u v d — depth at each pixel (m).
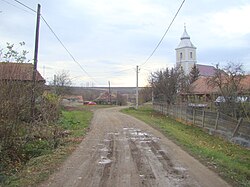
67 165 9.62
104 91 106.19
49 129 15.22
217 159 11.02
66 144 13.84
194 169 9.31
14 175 8.51
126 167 9.45
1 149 10.23
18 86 10.92
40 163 9.86
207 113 22.69
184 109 29.91
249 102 19.39
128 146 13.53
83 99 98.38
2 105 10.14
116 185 7.53
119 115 36.16
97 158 10.80
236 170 9.63
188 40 98.00
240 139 16.61
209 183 7.83
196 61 97.88
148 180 8.01
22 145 11.66
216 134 20.27
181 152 12.15
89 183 7.68
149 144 14.14
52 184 7.55
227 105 21.02
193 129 23.98
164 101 46.78
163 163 10.09
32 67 13.03
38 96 15.27
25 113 12.05
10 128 10.48
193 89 45.88
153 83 50.72
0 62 10.91
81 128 20.55
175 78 46.56
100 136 16.78
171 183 7.76
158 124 24.64
